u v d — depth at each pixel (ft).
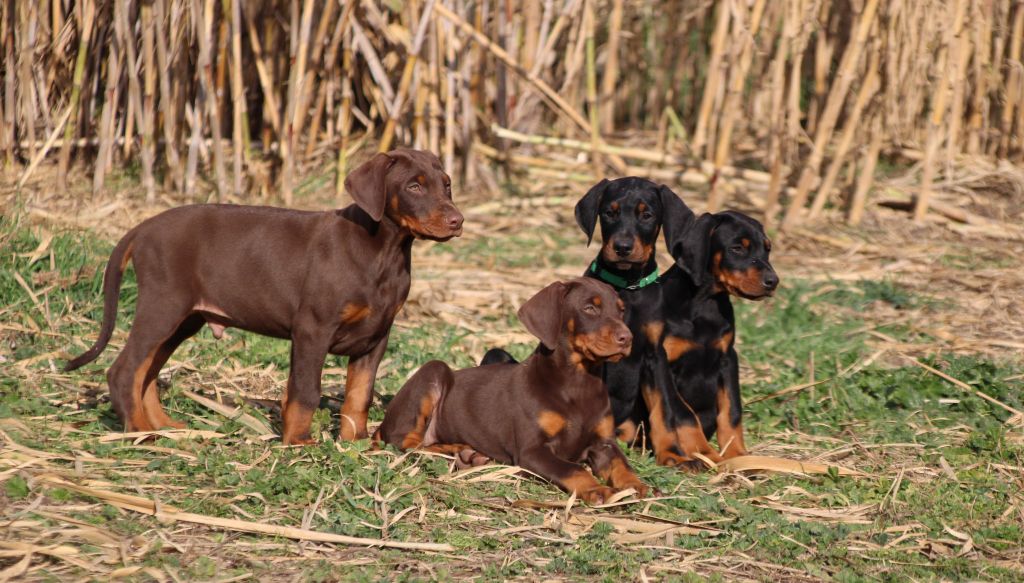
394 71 52.19
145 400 23.81
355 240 22.65
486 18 53.98
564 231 47.01
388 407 25.12
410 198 22.18
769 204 47.60
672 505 21.15
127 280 33.37
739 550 18.95
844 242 45.29
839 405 28.96
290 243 22.81
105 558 16.98
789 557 18.76
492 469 22.50
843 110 58.23
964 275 40.83
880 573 18.26
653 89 68.39
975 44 52.60
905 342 34.47
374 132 53.83
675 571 18.03
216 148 45.42
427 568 17.63
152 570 16.65
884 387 29.84
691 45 67.15
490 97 54.75
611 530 19.48
